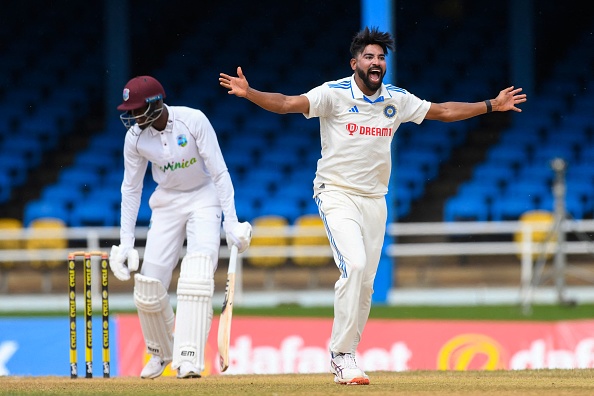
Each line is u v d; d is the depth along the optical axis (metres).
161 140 22.67
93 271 47.66
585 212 62.12
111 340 35.03
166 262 23.73
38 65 76.88
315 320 35.56
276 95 19.38
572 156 67.00
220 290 50.78
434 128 70.12
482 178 64.06
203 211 23.41
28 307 48.72
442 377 22.25
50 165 68.62
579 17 79.50
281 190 63.31
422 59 77.69
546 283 53.84
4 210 65.00
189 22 81.25
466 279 55.12
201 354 22.98
